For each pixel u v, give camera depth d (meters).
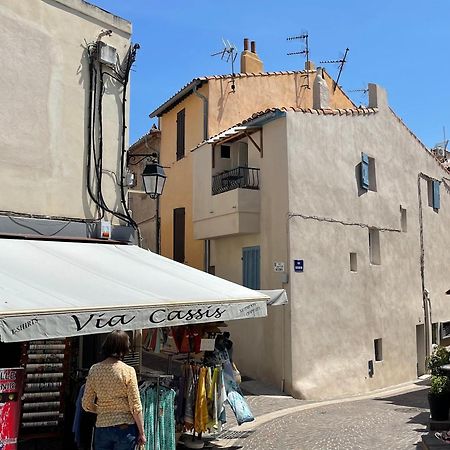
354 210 16.64
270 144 15.27
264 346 14.78
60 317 5.97
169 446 7.53
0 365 7.82
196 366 8.44
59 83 9.66
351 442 8.72
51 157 9.43
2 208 8.78
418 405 12.77
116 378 5.77
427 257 21.02
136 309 6.69
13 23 9.12
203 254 17.77
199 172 17.44
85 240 9.54
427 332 20.38
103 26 10.45
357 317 16.16
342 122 16.62
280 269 14.46
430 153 22.30
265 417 11.09
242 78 19.53
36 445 7.61
